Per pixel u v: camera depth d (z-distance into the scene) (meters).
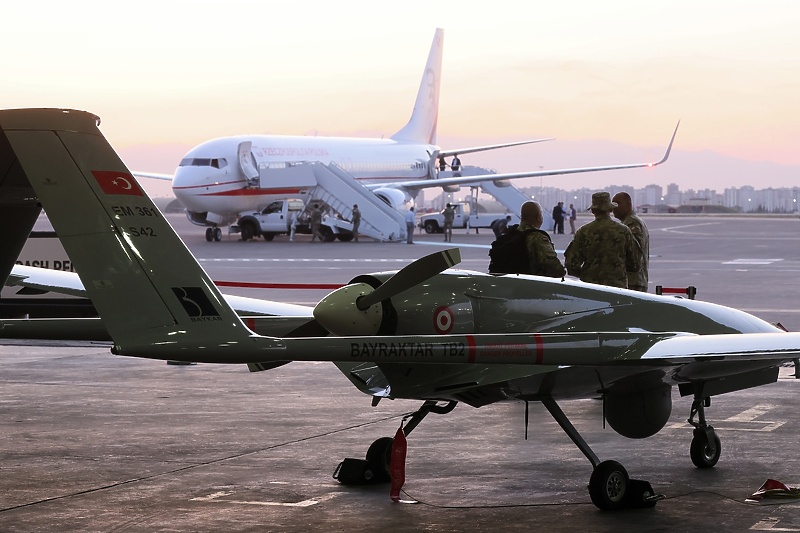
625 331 8.57
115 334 6.45
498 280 8.39
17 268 10.18
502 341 7.35
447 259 7.42
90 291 6.39
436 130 82.44
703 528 7.55
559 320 8.41
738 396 13.36
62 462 9.72
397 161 72.69
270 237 62.59
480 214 72.56
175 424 11.59
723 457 9.93
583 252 12.16
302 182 60.56
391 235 60.12
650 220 127.81
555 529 7.55
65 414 12.20
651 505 8.13
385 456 8.96
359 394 13.68
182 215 161.38
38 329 6.95
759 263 40.25
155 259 6.60
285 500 8.39
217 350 6.68
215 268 37.38
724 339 7.86
